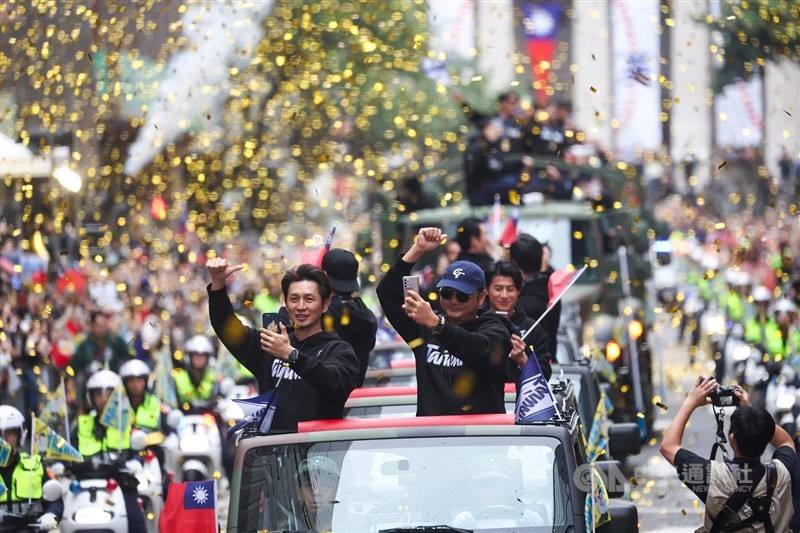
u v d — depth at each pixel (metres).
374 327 21.72
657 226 52.34
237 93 50.03
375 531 16.06
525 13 111.62
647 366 43.00
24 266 45.53
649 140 99.56
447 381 18.12
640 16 93.94
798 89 84.94
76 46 44.06
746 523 18.73
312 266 18.39
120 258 51.41
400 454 16.53
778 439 19.58
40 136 47.44
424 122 59.91
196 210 56.28
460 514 16.08
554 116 48.25
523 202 44.03
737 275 51.69
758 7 54.56
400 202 47.25
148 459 30.86
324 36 51.94
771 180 74.88
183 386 34.31
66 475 28.94
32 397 38.75
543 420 17.00
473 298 18.34
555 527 15.93
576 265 42.88
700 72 96.25
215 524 17.61
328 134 57.56
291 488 16.42
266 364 18.97
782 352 43.25
